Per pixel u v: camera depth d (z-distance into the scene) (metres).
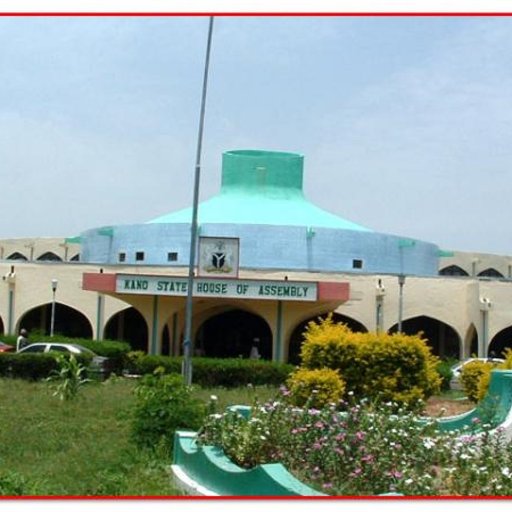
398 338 16.50
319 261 43.81
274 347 36.50
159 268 40.03
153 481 11.53
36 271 43.44
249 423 11.16
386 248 45.69
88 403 19.88
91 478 11.69
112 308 42.69
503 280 42.41
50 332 45.16
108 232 46.09
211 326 45.69
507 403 13.85
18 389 23.17
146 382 14.37
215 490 10.41
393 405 14.20
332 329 16.97
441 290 41.72
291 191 51.84
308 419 11.13
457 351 45.88
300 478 10.24
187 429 13.64
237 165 51.62
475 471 9.48
